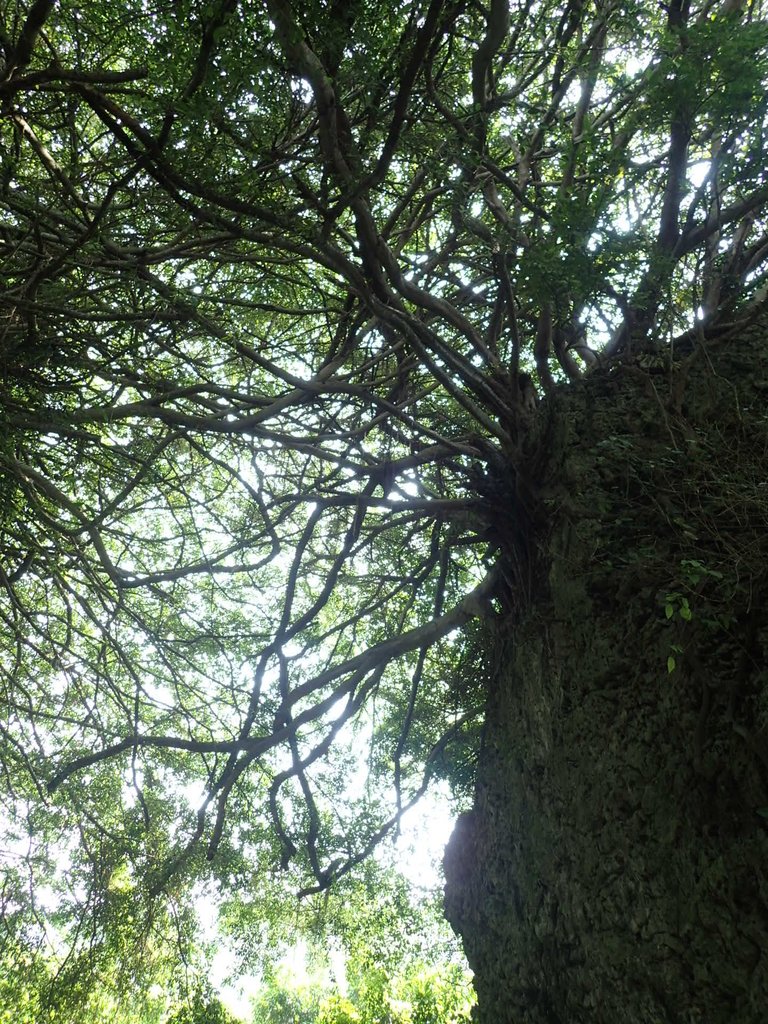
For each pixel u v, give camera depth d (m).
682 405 5.64
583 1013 4.76
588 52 6.80
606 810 4.75
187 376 8.78
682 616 4.22
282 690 7.75
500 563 6.89
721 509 4.84
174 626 10.34
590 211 5.01
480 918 6.43
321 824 10.88
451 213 7.84
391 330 7.65
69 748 10.62
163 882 7.99
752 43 4.71
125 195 7.27
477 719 10.30
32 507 7.16
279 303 8.66
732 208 5.91
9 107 5.71
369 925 11.72
